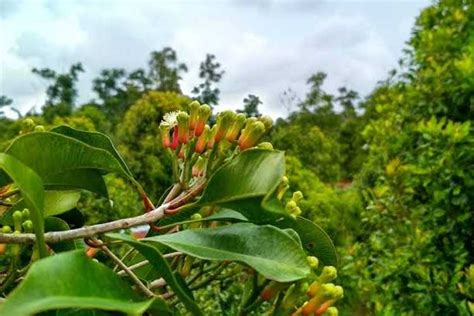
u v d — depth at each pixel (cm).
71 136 154
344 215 984
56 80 4456
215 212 148
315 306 122
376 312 501
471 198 454
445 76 522
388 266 475
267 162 116
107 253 125
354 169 2291
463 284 409
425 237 464
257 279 125
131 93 4162
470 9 574
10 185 160
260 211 118
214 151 137
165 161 1313
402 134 536
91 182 146
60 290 86
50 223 153
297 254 117
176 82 4419
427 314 433
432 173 461
